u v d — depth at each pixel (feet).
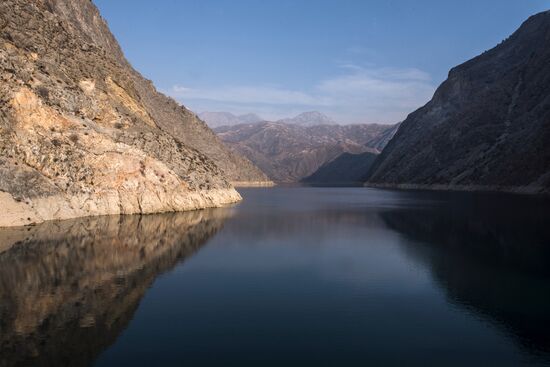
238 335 66.08
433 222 192.03
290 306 79.66
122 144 198.29
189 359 57.88
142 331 66.95
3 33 179.32
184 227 169.99
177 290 88.28
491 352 61.46
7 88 160.76
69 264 105.29
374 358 59.11
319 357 59.11
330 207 275.59
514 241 141.28
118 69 243.40
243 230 170.30
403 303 81.92
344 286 92.89
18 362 56.08
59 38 211.82
